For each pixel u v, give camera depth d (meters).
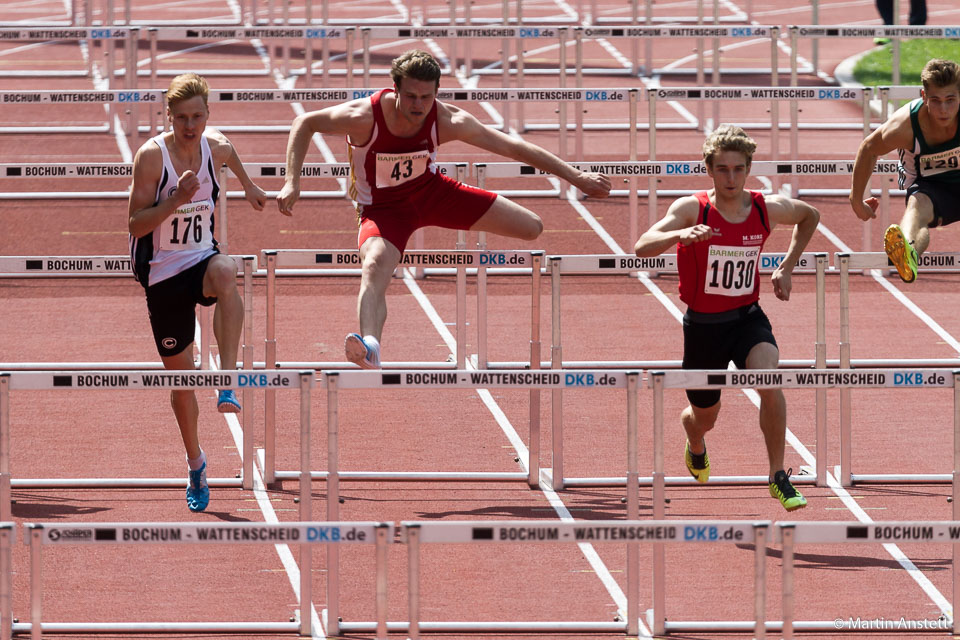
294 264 31.14
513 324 42.56
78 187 55.69
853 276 47.78
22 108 66.94
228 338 27.78
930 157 29.12
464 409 35.97
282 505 29.70
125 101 43.53
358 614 24.91
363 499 30.12
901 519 29.14
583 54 80.75
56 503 29.62
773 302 44.72
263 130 62.47
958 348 40.44
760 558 19.81
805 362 37.50
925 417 35.59
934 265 29.84
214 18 87.31
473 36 54.66
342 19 86.62
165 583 26.22
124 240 49.16
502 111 66.75
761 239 26.45
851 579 26.52
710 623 23.98
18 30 52.50
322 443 33.47
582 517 29.11
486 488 30.94
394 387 23.36
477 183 42.94
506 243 49.28
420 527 19.64
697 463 28.77
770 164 41.22
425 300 44.91
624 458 32.84
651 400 36.66
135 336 41.09
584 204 54.34
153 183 27.48
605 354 39.78
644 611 25.12
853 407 36.34
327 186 56.84
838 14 91.44
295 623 24.08
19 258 30.75
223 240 42.78
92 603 25.25
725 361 27.20
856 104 70.19
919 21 76.88
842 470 31.16
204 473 29.27
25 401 36.03
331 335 41.34
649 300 45.09
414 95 27.52
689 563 27.42
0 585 19.89
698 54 62.25
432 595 25.73
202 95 27.20
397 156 28.44
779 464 26.22
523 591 26.03
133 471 31.58
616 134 63.41
